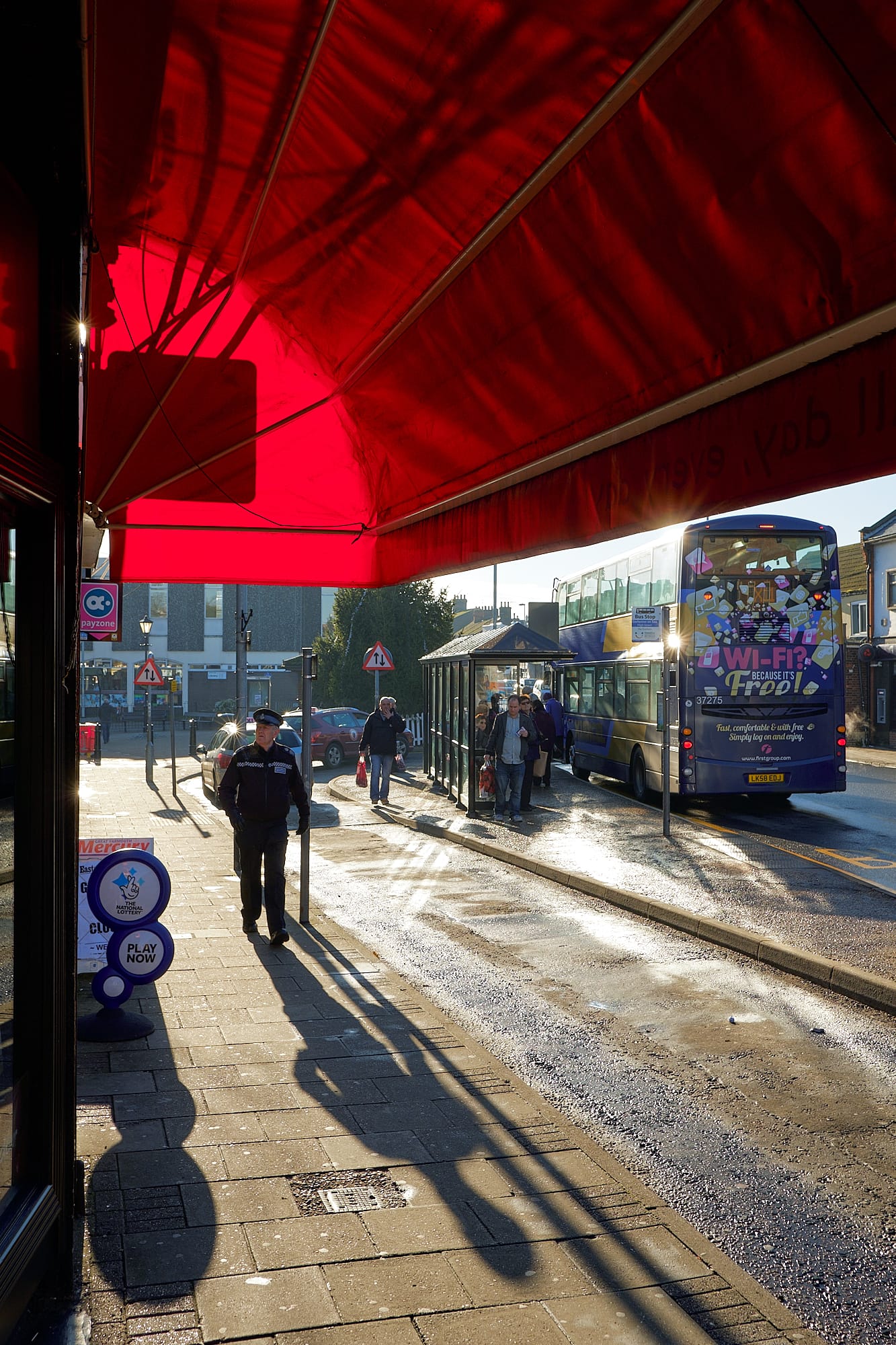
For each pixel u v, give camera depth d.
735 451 3.75
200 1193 4.47
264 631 71.12
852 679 42.97
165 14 3.54
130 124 4.44
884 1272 4.23
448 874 13.62
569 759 28.58
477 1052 6.34
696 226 3.61
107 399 6.49
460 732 20.77
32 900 3.66
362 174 4.38
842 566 49.56
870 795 22.69
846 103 2.92
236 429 6.69
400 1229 4.19
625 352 4.21
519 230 4.27
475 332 4.95
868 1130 5.65
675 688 18.89
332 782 26.22
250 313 6.23
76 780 3.91
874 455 3.16
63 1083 3.77
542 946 9.69
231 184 4.83
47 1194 3.58
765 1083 6.31
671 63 3.25
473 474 5.59
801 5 2.82
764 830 17.09
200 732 57.78
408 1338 3.46
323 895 12.15
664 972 8.79
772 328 3.49
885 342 3.11
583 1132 5.19
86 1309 3.61
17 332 3.44
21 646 3.65
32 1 3.15
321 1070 5.99
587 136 3.66
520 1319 3.58
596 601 25.31
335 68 3.75
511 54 3.40
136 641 70.75
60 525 3.73
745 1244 4.44
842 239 3.15
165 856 14.53
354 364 6.04
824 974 8.38
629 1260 3.98
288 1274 3.84
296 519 7.14
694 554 18.36
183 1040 6.49
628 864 13.61
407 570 6.61
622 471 4.41
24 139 3.51
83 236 3.85
